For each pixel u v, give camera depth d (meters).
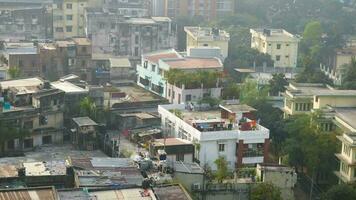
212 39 142.88
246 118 89.56
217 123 86.38
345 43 167.38
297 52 151.38
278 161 94.56
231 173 77.56
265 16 197.00
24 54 114.69
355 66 125.19
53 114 88.88
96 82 124.12
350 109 97.75
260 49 151.62
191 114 93.50
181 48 162.88
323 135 87.19
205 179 73.62
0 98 85.69
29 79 98.38
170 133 90.88
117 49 147.00
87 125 86.50
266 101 111.25
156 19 153.12
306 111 103.31
